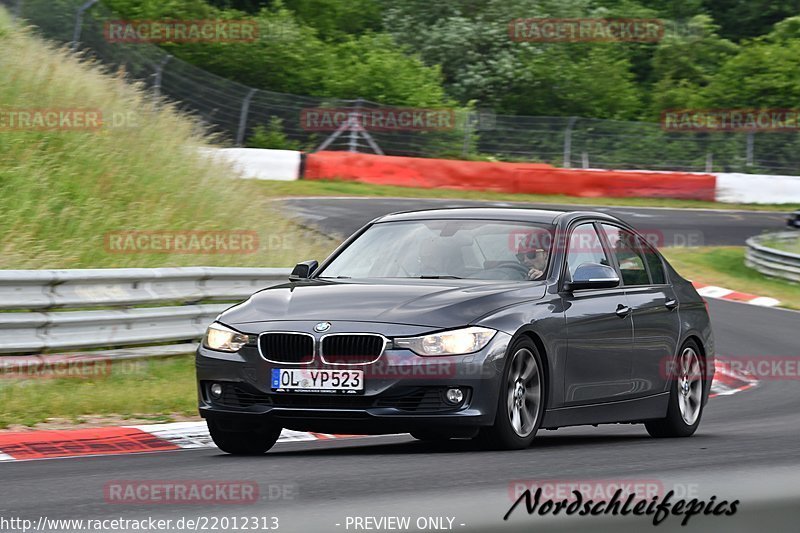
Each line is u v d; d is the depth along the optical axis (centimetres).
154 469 2061
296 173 11131
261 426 2295
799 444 2514
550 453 2244
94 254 5022
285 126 11988
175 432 2720
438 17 16688
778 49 16300
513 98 15750
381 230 2670
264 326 2236
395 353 2142
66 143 5812
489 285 2367
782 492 1541
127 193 5725
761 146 13912
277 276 4622
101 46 9756
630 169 13462
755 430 2989
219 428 2319
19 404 2938
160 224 5591
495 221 2611
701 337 2978
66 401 3006
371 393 2142
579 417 2472
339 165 11331
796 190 12975
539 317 2322
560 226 2583
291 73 13425
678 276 3031
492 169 11862
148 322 3903
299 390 2178
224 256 5503
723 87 16238
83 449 2477
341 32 16025
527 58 15988
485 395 2170
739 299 8156
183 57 13200
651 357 2730
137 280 3928
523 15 16325
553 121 13362
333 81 13525
